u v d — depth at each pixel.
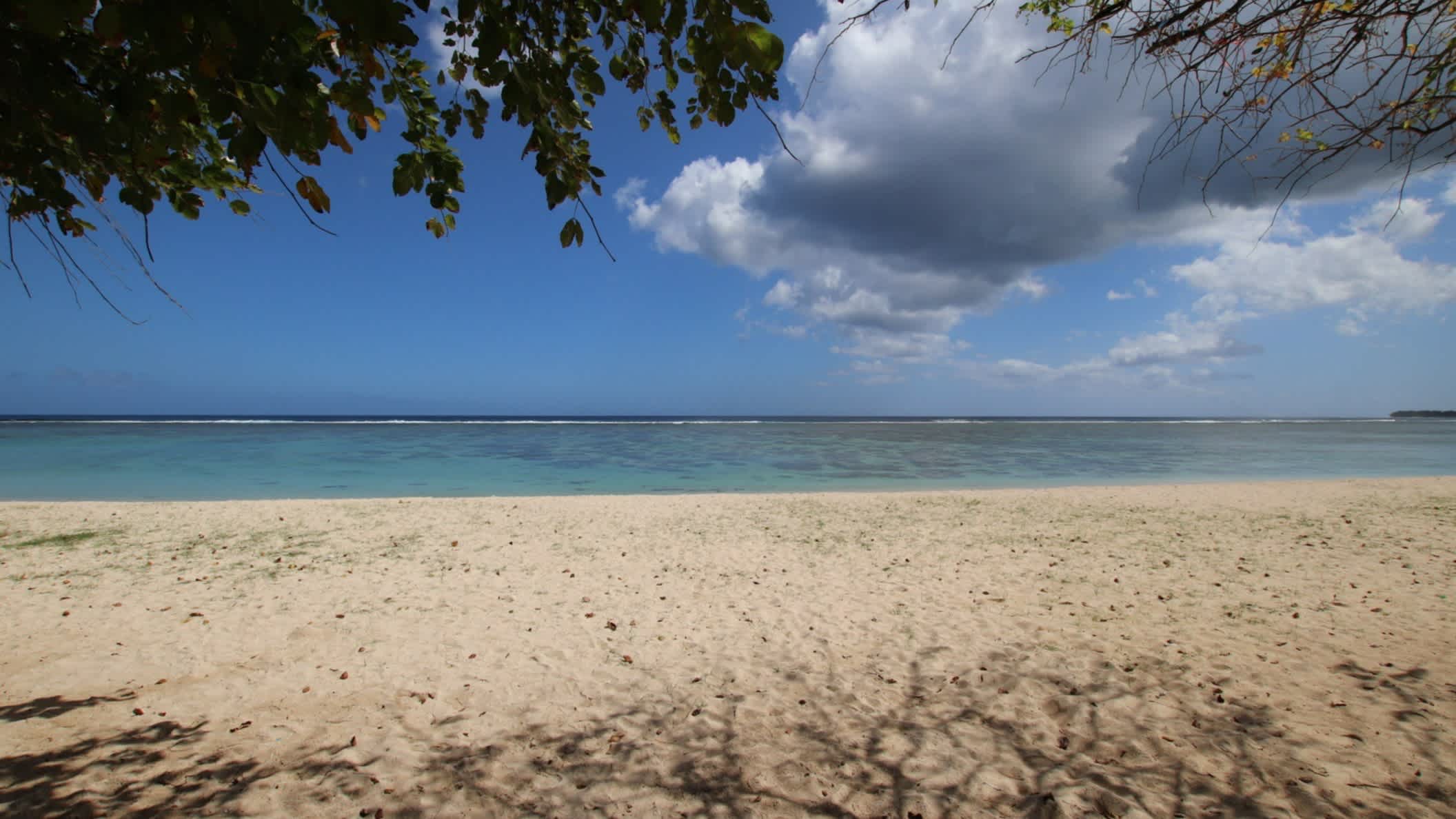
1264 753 3.91
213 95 1.69
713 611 7.02
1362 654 5.39
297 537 10.80
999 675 5.23
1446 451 36.25
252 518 12.36
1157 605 6.92
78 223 2.79
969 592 7.64
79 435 43.44
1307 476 22.92
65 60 1.93
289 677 5.29
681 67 2.48
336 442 38.59
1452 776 3.60
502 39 2.19
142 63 1.76
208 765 3.90
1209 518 12.34
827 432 61.41
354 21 1.53
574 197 2.76
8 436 41.81
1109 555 9.37
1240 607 6.77
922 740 4.23
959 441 46.81
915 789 3.67
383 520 12.27
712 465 26.72
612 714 4.64
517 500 14.83
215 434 46.69
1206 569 8.46
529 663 5.60
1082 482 21.19
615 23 2.76
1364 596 7.07
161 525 11.60
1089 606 6.97
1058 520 12.26
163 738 4.23
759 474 23.45
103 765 3.86
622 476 22.61
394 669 5.45
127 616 6.79
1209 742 4.07
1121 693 4.82
